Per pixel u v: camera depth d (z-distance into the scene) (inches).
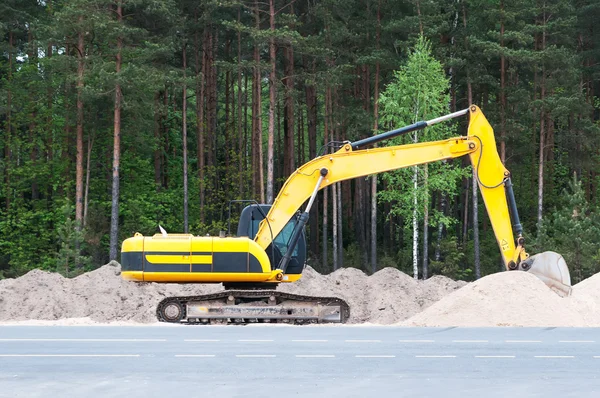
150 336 1119.0
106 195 3400.6
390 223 3833.7
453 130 3314.5
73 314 1635.1
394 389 691.4
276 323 1411.2
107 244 3152.1
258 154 3703.3
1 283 1718.8
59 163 3277.6
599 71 4025.6
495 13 3262.8
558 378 751.1
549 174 3890.3
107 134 3371.1
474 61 3432.6
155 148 3398.1
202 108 3558.1
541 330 1224.2
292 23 2896.2
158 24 3294.8
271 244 1466.5
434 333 1169.4
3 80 3390.7
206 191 3740.2
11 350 949.8
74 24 2711.6
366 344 1011.3
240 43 3720.5
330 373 775.7
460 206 3907.5
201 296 1411.2
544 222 2728.8
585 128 3518.7
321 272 3353.8
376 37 3415.4
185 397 657.0
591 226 2551.7
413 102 3105.3
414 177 3019.2
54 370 792.9
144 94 2987.2
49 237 3097.9
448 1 3572.8
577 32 3887.8
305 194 1470.2
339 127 3449.8
